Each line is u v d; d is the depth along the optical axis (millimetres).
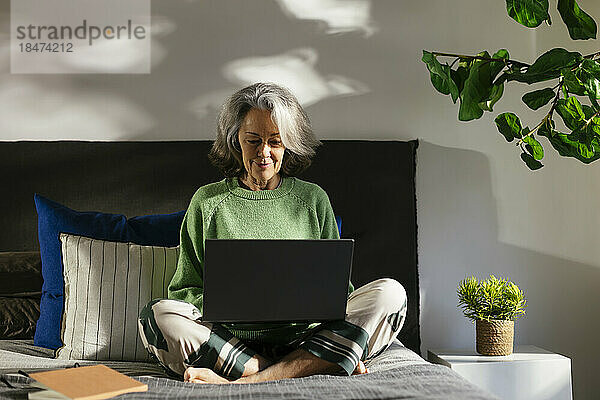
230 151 2414
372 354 2176
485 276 3146
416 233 3057
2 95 3082
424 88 3146
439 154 3148
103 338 2383
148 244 2701
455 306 3143
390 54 3146
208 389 1826
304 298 2033
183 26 3121
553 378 2645
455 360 2695
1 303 2609
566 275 3164
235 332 2236
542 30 3170
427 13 3148
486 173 3156
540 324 3154
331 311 2064
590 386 3150
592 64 2459
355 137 3133
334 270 2031
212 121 3117
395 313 2162
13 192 2977
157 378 1940
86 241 2518
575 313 3164
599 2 3158
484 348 2758
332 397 1693
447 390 1734
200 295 2270
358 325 2098
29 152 3000
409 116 3145
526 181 3158
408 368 2008
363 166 3049
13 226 2965
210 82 3123
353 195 3031
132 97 3104
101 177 3008
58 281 2564
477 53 3154
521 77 2570
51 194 2986
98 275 2449
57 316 2512
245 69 3133
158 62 3115
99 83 3100
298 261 2000
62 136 3084
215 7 3131
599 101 3115
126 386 1729
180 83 3117
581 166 3158
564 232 3164
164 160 3029
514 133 2693
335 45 3143
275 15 3143
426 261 3141
